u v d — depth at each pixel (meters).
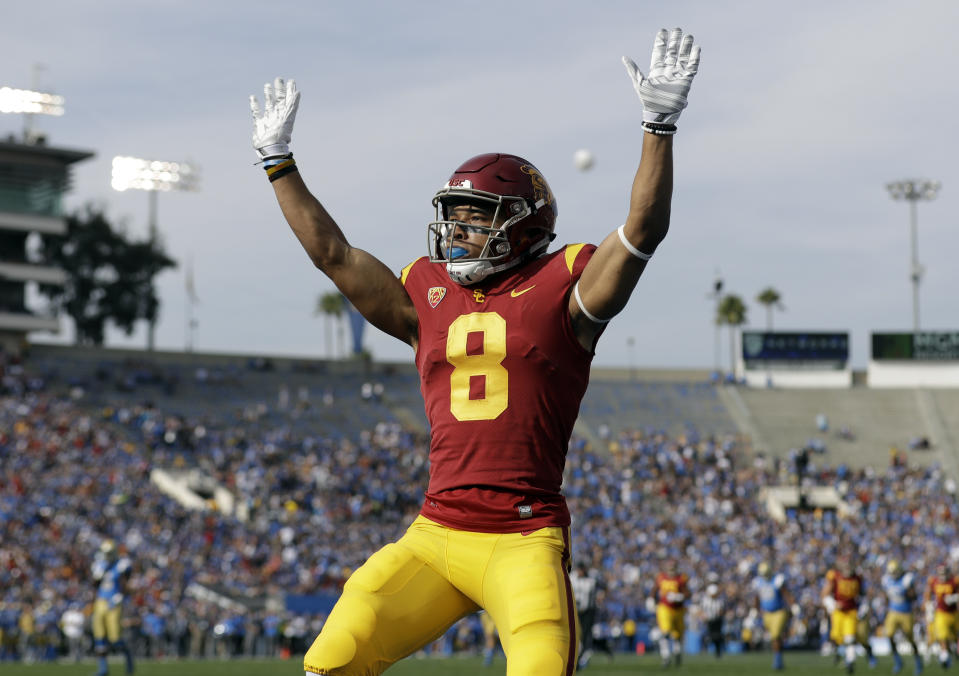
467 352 17.16
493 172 17.77
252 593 134.75
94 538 138.88
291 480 183.62
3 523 137.88
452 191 17.70
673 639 86.12
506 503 16.86
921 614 133.25
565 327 16.94
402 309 18.45
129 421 195.75
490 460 16.98
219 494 173.50
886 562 166.00
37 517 143.38
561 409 17.19
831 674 76.31
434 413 17.62
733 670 81.00
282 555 151.12
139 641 116.31
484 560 16.86
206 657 119.38
